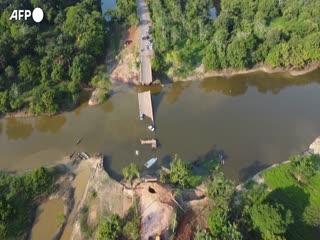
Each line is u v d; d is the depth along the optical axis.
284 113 146.12
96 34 168.25
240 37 161.12
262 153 130.88
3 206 110.50
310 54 157.12
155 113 146.62
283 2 184.62
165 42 164.38
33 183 118.56
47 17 183.50
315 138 135.50
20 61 155.25
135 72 160.12
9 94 146.38
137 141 136.25
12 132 143.00
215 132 139.00
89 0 191.25
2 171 128.25
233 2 183.62
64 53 157.25
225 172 125.25
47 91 146.38
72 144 137.00
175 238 102.19
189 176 119.94
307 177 117.75
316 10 175.00
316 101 150.88
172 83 158.75
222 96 153.88
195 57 166.00
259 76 161.25
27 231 111.06
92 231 108.62
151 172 125.00
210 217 101.88
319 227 106.44
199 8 181.00
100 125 142.88
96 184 121.12
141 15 192.88
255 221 100.50
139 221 106.75
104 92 151.75
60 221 113.00
